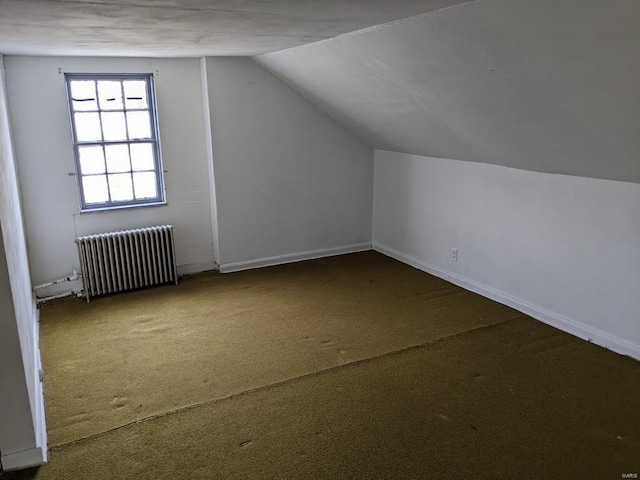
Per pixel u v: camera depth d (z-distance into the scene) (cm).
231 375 347
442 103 372
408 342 391
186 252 545
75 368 357
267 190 557
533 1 217
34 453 262
